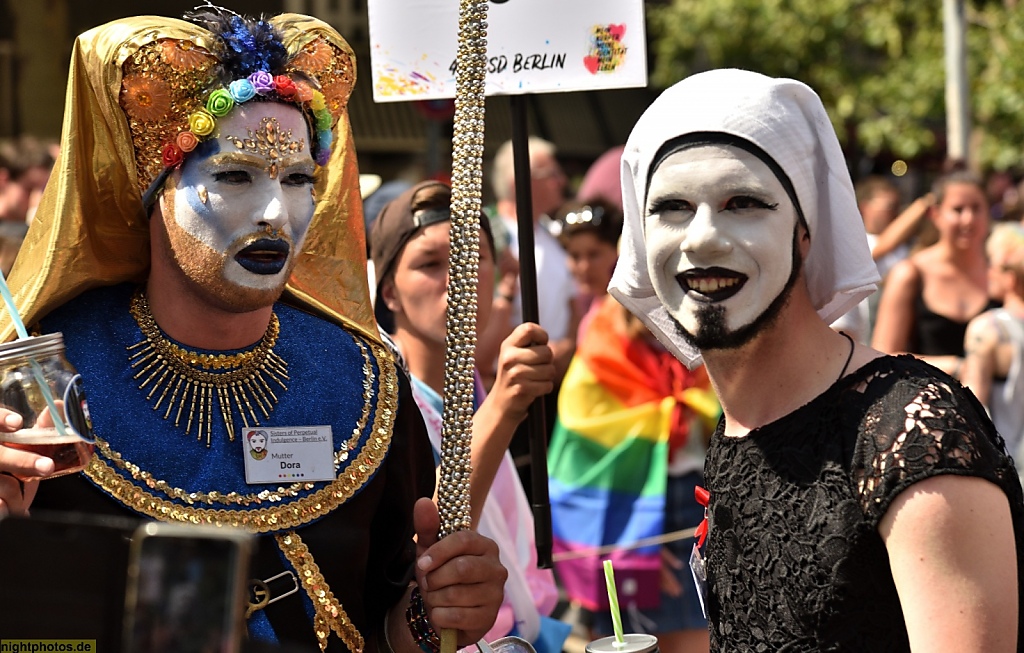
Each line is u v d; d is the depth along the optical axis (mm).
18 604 1432
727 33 14250
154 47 2277
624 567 4496
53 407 2027
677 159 2162
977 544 1911
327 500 2385
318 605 2320
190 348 2393
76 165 2396
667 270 2209
